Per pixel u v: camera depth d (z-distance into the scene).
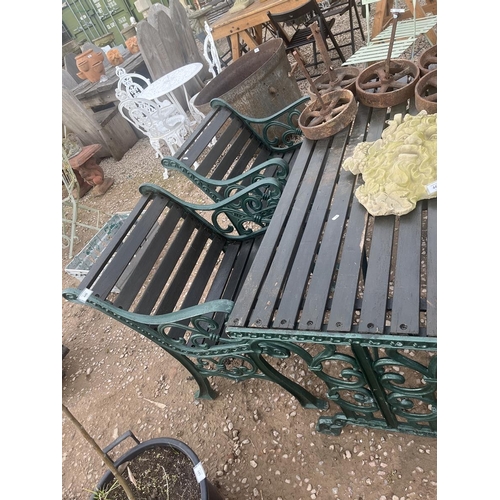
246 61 3.44
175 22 5.07
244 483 1.66
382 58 2.24
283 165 1.99
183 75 4.07
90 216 4.15
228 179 2.06
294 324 1.18
